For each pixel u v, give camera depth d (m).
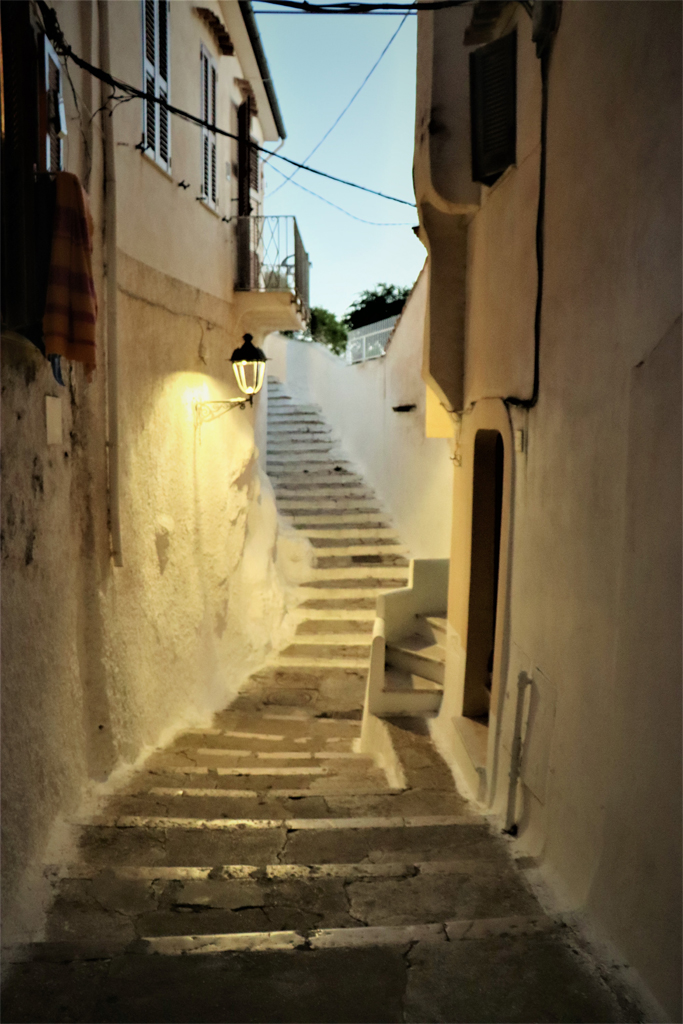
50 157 4.09
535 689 4.18
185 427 7.51
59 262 3.56
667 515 2.64
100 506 5.30
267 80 10.37
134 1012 2.42
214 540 8.50
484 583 6.11
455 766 5.91
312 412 18.09
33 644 3.94
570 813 3.53
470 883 3.54
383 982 2.59
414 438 11.96
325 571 11.95
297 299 10.12
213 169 8.63
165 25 6.84
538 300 4.30
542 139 4.23
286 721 8.05
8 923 3.06
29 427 3.92
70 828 4.16
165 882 3.47
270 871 3.60
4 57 3.40
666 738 2.58
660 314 2.75
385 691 7.10
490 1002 2.49
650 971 2.57
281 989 2.54
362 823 4.41
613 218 3.23
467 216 6.35
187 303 7.57
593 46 3.52
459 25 5.77
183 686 7.40
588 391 3.52
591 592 3.42
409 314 12.04
